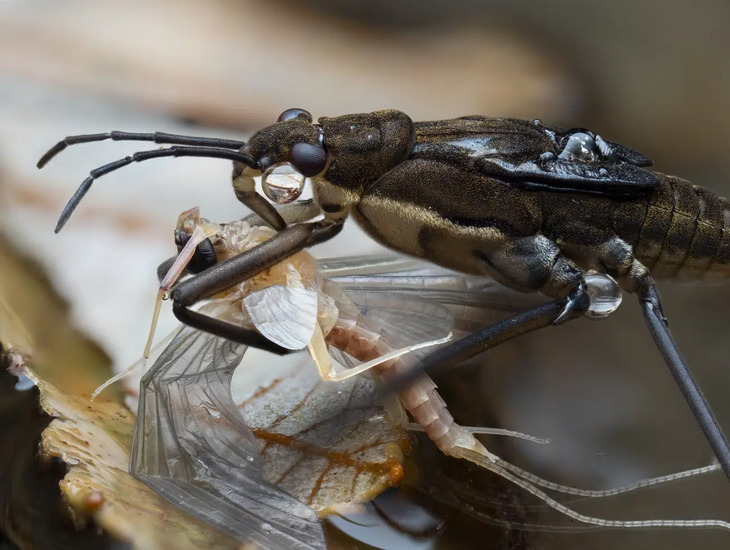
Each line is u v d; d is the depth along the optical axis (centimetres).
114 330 7
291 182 7
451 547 6
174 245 7
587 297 7
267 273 6
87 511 6
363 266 7
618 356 7
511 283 7
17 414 6
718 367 7
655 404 7
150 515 6
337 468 6
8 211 7
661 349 7
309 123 7
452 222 7
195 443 6
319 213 7
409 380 6
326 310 6
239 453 6
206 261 6
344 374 6
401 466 6
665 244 7
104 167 6
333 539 6
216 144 7
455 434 6
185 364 6
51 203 7
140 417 6
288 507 6
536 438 6
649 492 6
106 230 7
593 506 6
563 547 6
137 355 7
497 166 7
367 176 7
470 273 7
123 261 7
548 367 7
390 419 6
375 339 6
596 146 7
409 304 7
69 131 7
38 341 6
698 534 6
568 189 7
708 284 7
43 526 6
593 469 6
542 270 7
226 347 6
